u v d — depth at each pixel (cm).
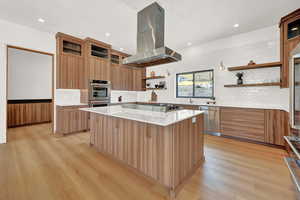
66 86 384
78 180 179
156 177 172
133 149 201
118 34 381
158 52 211
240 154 256
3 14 285
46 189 160
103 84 438
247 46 359
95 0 239
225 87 395
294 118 173
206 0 235
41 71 546
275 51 321
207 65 431
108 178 184
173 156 157
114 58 512
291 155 220
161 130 166
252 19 297
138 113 228
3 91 310
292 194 152
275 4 245
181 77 504
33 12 278
